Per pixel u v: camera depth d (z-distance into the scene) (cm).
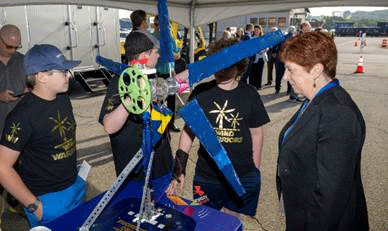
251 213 227
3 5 340
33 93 177
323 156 129
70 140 192
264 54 930
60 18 778
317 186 133
